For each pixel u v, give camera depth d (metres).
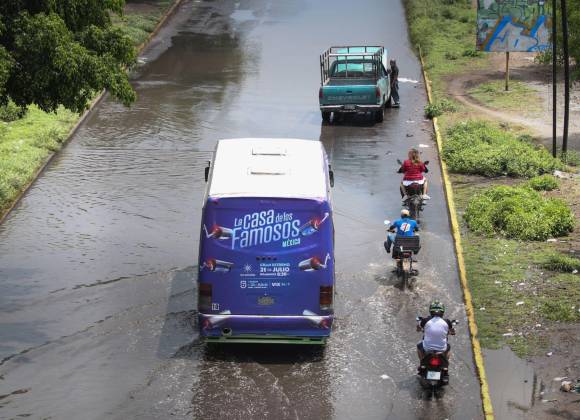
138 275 17.23
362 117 31.94
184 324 15.11
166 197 22.08
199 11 54.34
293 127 30.06
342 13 53.78
